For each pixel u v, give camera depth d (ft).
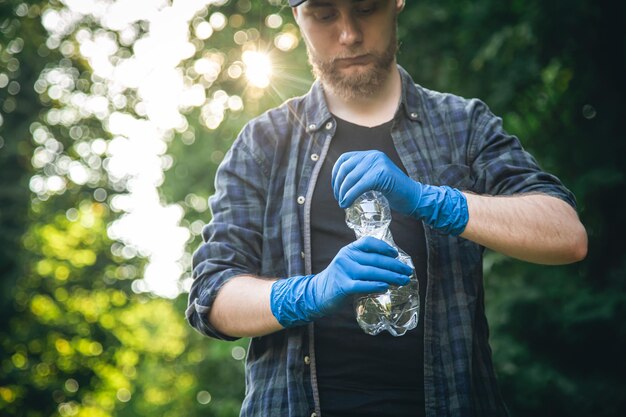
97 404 51.96
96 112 38.45
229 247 7.81
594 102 23.82
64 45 38.75
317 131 8.06
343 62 7.64
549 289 22.68
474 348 7.55
